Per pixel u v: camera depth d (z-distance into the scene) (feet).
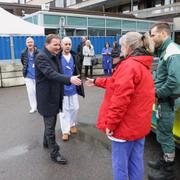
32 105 22.52
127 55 9.11
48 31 57.31
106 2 110.11
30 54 21.74
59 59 14.60
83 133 17.42
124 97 8.45
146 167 12.76
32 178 12.07
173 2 93.76
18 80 37.11
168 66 10.71
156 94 11.22
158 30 11.10
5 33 35.53
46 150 14.94
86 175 12.26
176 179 11.84
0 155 14.42
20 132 17.78
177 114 12.19
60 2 139.85
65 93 15.81
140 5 107.04
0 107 24.66
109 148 15.08
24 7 82.84
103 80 11.06
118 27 69.51
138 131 9.02
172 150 11.80
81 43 44.42
